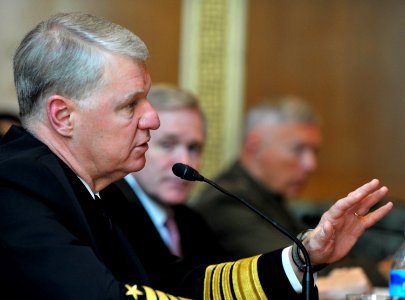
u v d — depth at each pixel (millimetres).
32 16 8344
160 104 5406
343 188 9414
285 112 6629
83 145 3482
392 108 9500
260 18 9156
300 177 6645
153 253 4035
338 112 9430
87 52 3426
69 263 3123
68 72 3426
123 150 3492
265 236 5902
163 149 5359
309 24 9336
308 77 9328
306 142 6633
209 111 8930
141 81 3490
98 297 3078
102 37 3451
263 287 3514
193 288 3777
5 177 3295
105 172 3553
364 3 9469
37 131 3512
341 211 3451
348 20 9430
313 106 9352
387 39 9508
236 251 5848
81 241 3254
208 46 8930
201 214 5531
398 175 9484
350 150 9445
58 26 3479
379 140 9492
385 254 6820
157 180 5309
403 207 6902
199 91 8906
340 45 9422
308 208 7730
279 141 6590
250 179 6414
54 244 3158
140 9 8750
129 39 3490
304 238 3531
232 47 8992
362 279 5168
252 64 9109
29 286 3113
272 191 6578
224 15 8977
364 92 9469
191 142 5434
